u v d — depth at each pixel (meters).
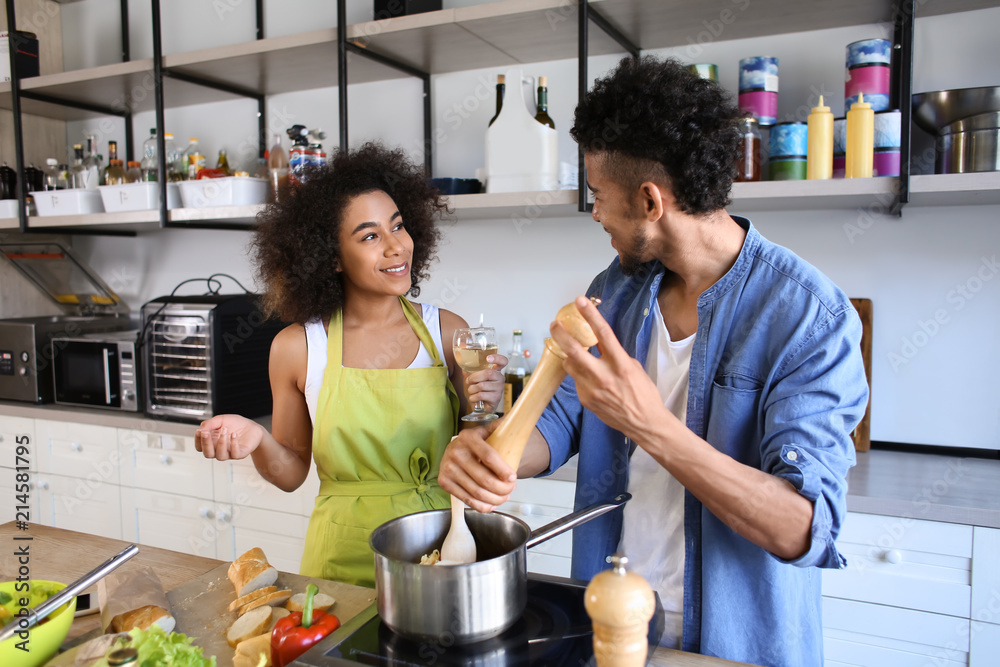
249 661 0.80
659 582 1.06
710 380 1.02
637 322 1.14
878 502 1.55
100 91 2.64
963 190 1.54
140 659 0.72
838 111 1.90
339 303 1.40
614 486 1.14
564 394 1.20
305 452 1.43
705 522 1.00
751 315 0.99
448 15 1.92
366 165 1.43
